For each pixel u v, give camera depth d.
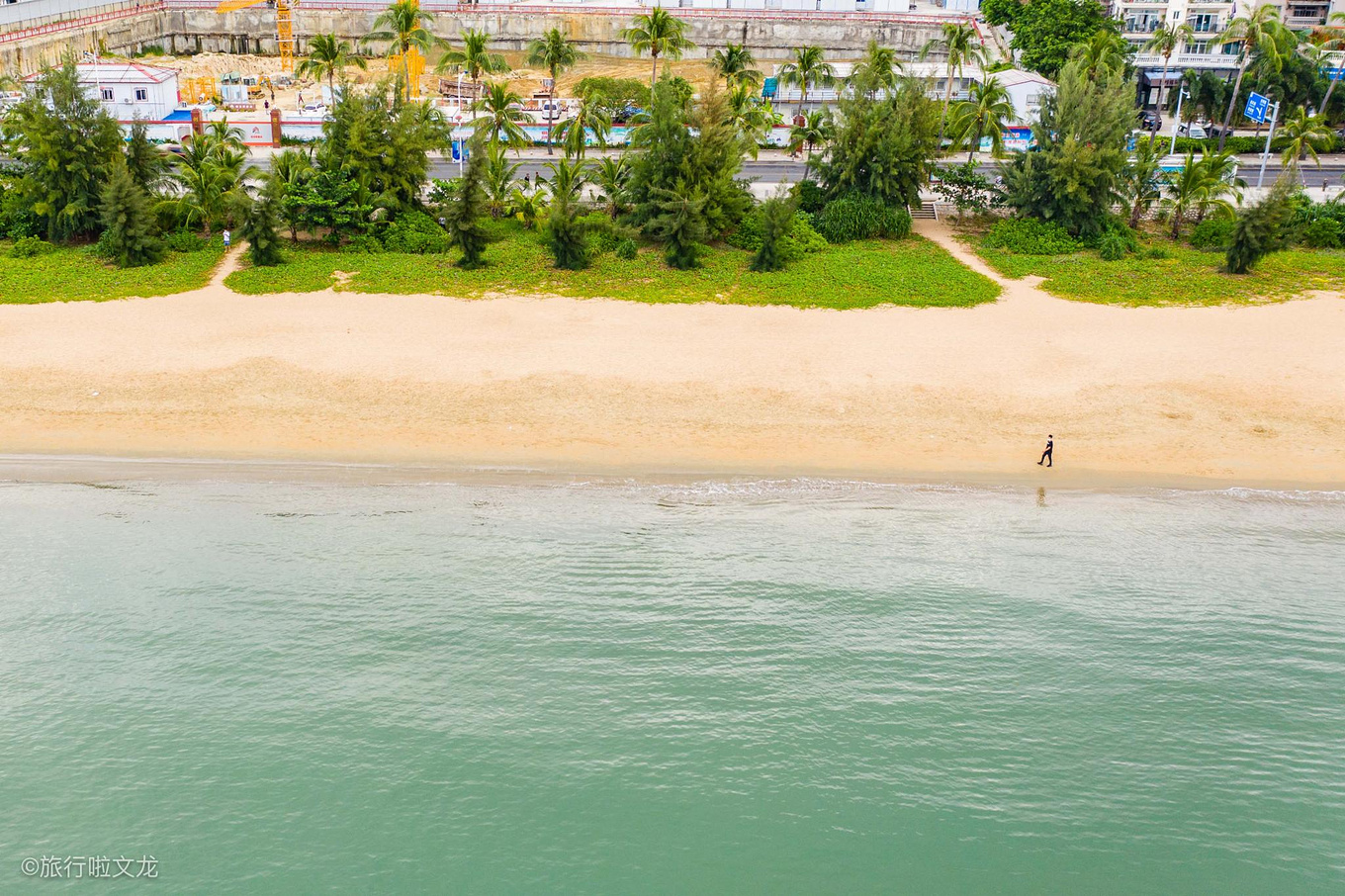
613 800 30.64
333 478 44.06
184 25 145.88
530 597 38.50
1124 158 72.56
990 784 31.41
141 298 60.62
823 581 39.56
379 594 38.50
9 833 29.00
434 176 90.94
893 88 80.25
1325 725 33.62
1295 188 74.25
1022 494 43.91
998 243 74.19
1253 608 38.50
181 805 30.11
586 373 52.00
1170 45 101.88
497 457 45.38
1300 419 48.31
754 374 52.22
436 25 144.12
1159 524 42.38
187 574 39.09
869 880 28.25
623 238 71.94
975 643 36.88
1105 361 53.94
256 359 52.62
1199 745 32.84
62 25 125.50
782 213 66.75
